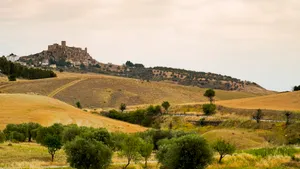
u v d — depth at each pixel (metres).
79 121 139.00
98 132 71.56
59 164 57.41
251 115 152.25
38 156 68.31
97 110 195.62
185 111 178.38
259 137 109.06
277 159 58.06
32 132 102.88
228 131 107.44
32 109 146.62
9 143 86.19
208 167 53.38
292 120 135.00
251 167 53.97
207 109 165.38
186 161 48.53
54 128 88.50
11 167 52.31
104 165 50.88
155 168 56.25
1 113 136.12
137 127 150.00
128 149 55.91
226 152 57.81
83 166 49.19
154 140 93.94
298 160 57.34
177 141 49.94
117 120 164.12
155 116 175.12
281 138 117.19
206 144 49.84
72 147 49.53
